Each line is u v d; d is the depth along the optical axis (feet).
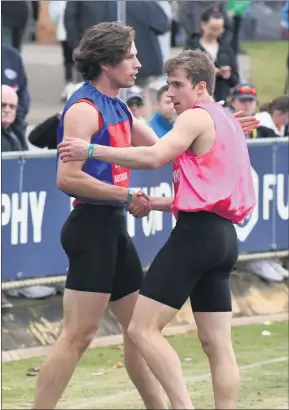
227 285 45.50
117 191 45.57
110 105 46.11
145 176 72.74
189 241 43.65
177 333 73.20
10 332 67.77
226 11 95.25
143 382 47.93
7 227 67.56
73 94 45.83
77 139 42.29
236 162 44.11
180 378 42.88
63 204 70.18
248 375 62.85
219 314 45.11
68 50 102.47
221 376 44.50
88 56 45.91
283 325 76.54
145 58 91.76
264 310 78.43
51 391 45.98
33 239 69.05
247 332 74.18
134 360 47.75
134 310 43.93
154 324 43.52
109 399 57.52
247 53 139.23
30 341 68.18
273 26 150.00
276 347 70.38
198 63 44.73
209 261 43.80
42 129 75.31
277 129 83.41
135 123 48.01
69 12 88.38
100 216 46.16
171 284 43.52
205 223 43.70
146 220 73.56
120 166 42.98
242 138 45.19
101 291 46.09
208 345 45.19
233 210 43.86
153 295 43.52
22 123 75.31
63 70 110.01
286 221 80.84
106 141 45.65
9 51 82.17
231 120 44.86
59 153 43.11
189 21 99.60
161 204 47.01
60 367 45.96
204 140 43.45
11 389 59.31
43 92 108.78
